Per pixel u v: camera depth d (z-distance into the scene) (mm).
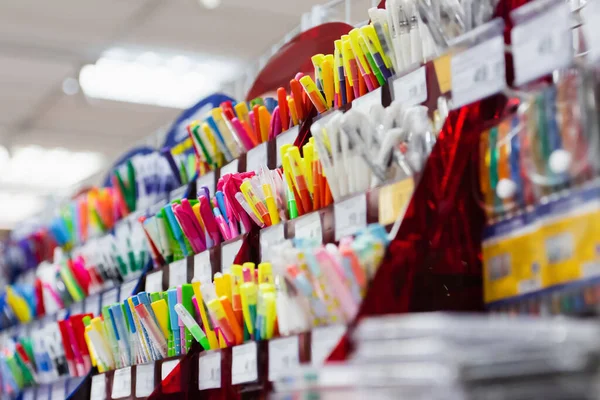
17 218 8094
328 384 885
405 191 1226
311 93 1708
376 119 1360
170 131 2695
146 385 1708
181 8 5105
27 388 2473
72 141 6895
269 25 5391
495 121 1193
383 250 1172
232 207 1736
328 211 1397
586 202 1001
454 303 1152
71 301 2732
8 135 6715
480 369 799
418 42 1455
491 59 1189
